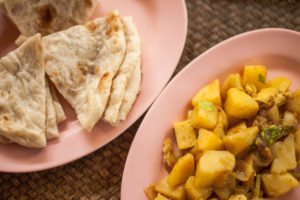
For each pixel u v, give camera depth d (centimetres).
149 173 51
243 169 49
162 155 52
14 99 52
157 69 54
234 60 53
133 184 50
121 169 54
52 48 53
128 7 57
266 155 49
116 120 51
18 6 54
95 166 54
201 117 50
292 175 50
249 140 49
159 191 50
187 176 50
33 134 51
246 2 58
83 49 53
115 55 52
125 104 52
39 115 52
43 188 54
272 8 57
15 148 52
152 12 56
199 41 57
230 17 57
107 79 52
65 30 54
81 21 55
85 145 52
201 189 49
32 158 52
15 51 53
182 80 52
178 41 54
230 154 48
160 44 55
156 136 51
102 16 57
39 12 54
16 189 54
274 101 51
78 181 54
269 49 53
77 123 54
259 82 52
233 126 51
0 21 56
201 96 52
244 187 50
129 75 52
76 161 54
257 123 50
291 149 50
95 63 53
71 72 53
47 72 53
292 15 57
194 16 58
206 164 48
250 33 52
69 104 54
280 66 54
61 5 54
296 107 51
